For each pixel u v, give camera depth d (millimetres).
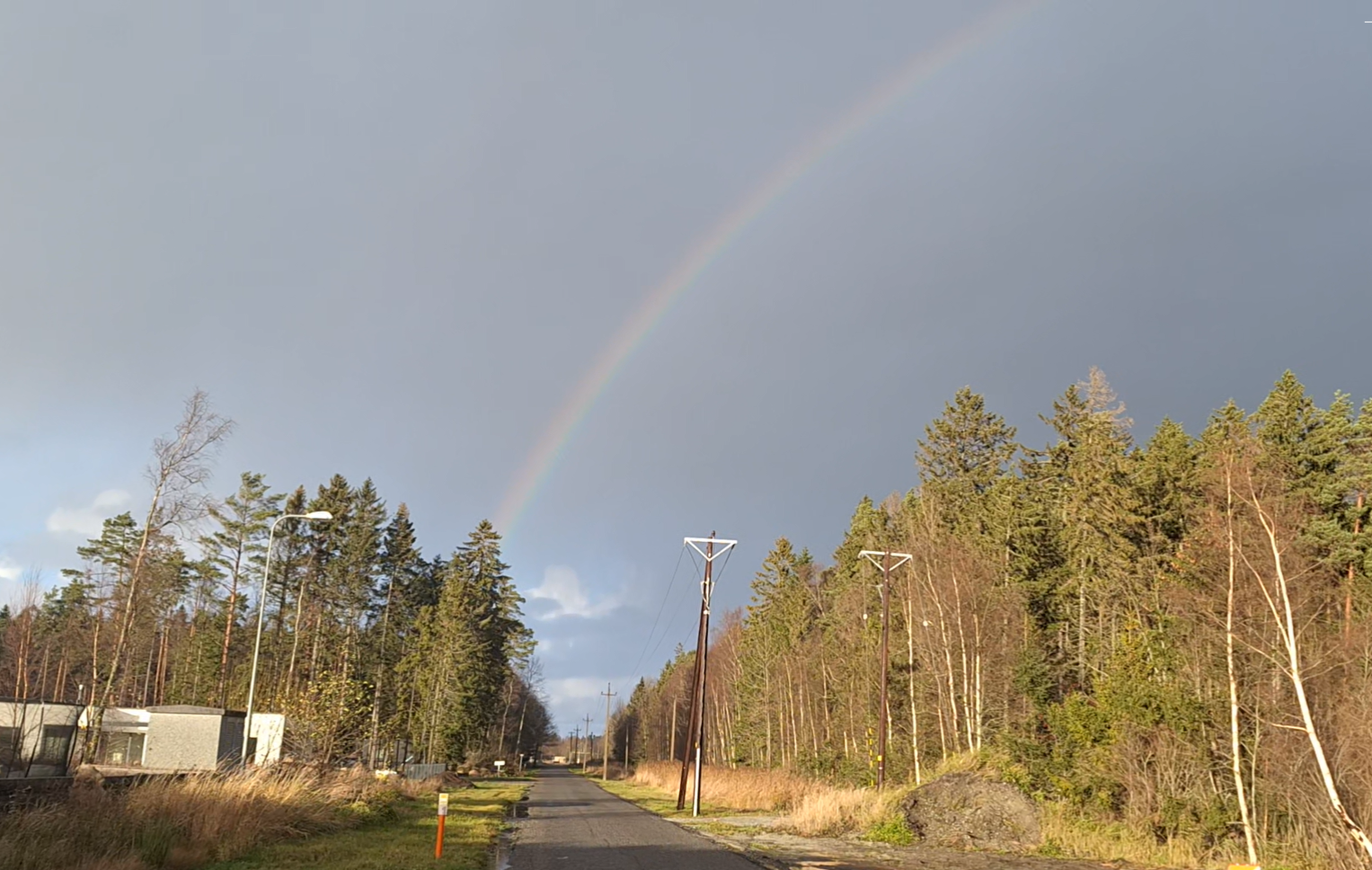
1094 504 42281
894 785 40781
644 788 64000
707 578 42281
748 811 41031
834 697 61469
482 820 27016
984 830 25844
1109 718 27000
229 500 58562
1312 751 22031
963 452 64000
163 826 15758
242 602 64938
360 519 66125
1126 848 23750
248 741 26766
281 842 18672
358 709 31625
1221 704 25047
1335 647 24219
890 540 61188
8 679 53125
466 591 72000
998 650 42750
